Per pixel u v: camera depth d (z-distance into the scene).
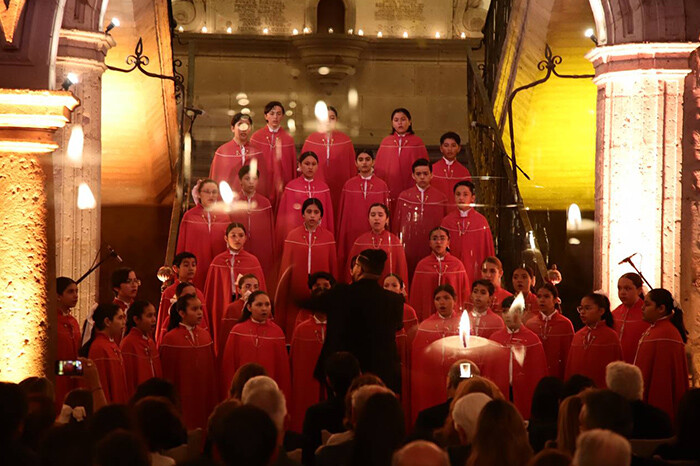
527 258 10.08
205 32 15.88
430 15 16.28
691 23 8.37
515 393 8.21
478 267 10.03
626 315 8.28
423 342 8.46
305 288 9.73
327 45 15.33
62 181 8.68
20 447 4.18
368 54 15.87
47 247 6.65
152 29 10.80
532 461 3.64
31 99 6.55
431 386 8.34
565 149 12.38
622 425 4.38
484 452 3.92
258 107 15.66
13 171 6.58
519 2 11.01
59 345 7.62
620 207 8.59
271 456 3.45
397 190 11.16
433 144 15.88
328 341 6.57
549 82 11.53
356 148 15.42
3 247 6.56
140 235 13.08
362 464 4.00
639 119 8.49
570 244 12.73
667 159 8.47
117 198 13.00
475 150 13.05
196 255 10.00
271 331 8.45
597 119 8.84
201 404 8.14
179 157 11.20
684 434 4.70
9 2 6.59
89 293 8.71
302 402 8.52
